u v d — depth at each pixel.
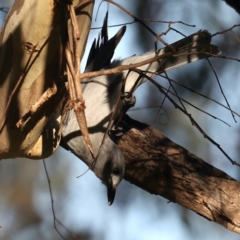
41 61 4.84
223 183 6.71
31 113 4.75
